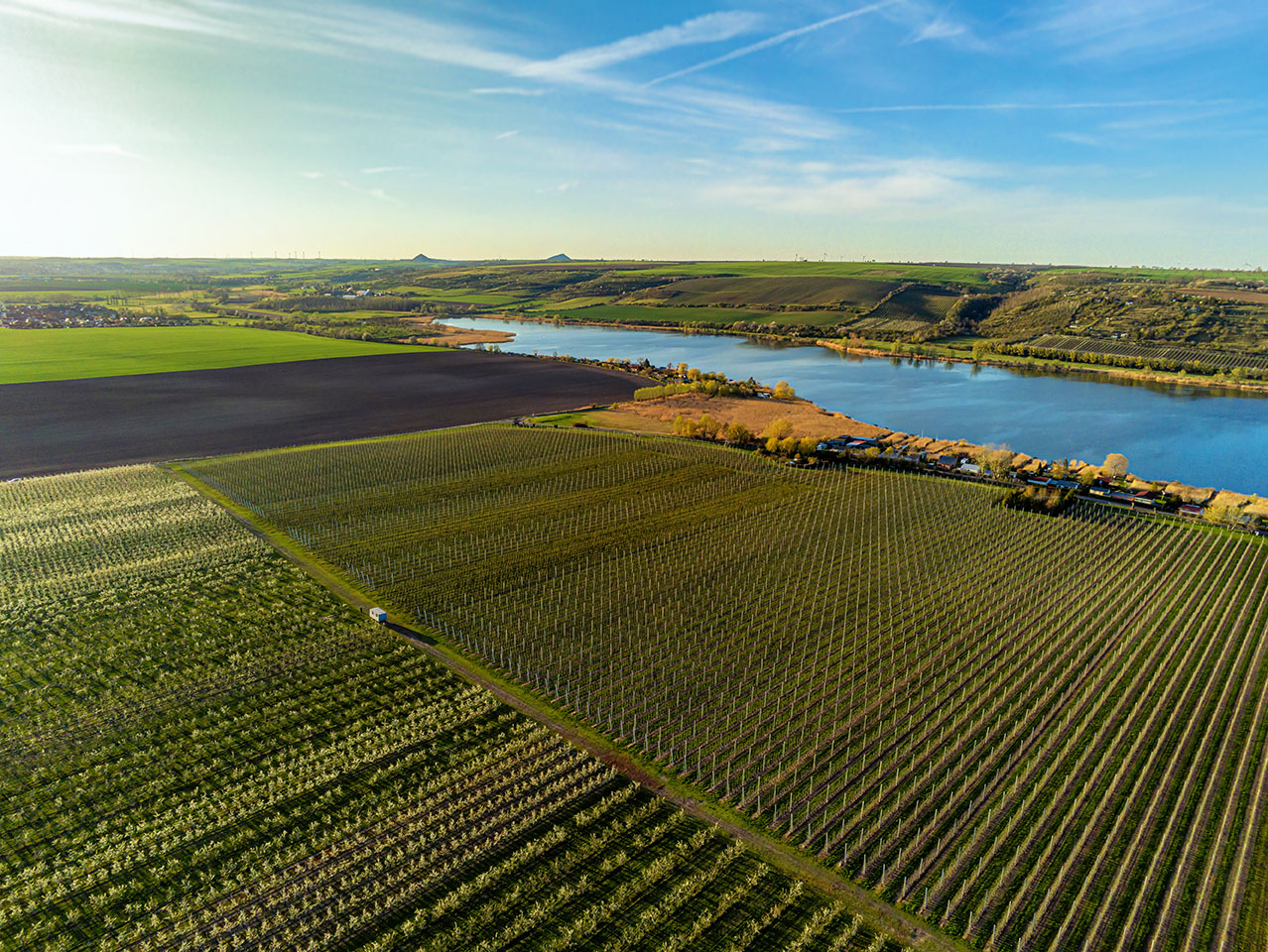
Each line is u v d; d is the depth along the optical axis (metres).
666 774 45.94
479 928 35.38
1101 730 50.66
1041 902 36.81
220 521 88.88
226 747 48.50
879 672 57.62
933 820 42.31
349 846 40.31
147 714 51.91
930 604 69.06
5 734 49.75
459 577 73.94
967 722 51.66
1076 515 93.00
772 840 40.72
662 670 57.41
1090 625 65.38
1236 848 40.50
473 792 44.34
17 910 36.31
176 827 41.66
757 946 34.31
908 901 36.84
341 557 78.81
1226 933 35.03
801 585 72.56
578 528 87.69
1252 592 71.38
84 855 39.97
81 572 74.25
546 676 56.28
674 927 35.22
